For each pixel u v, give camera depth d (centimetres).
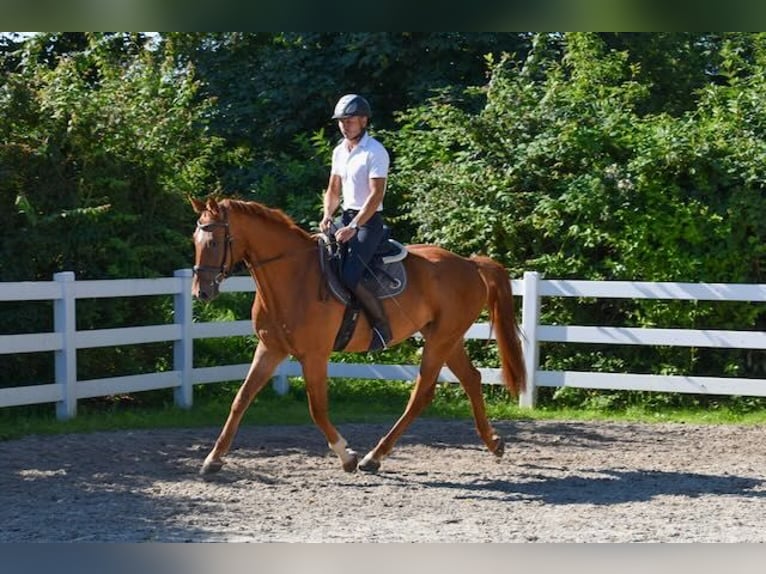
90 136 1249
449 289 948
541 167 1405
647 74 1892
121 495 830
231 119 1908
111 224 1262
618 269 1317
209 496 830
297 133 1931
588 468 964
